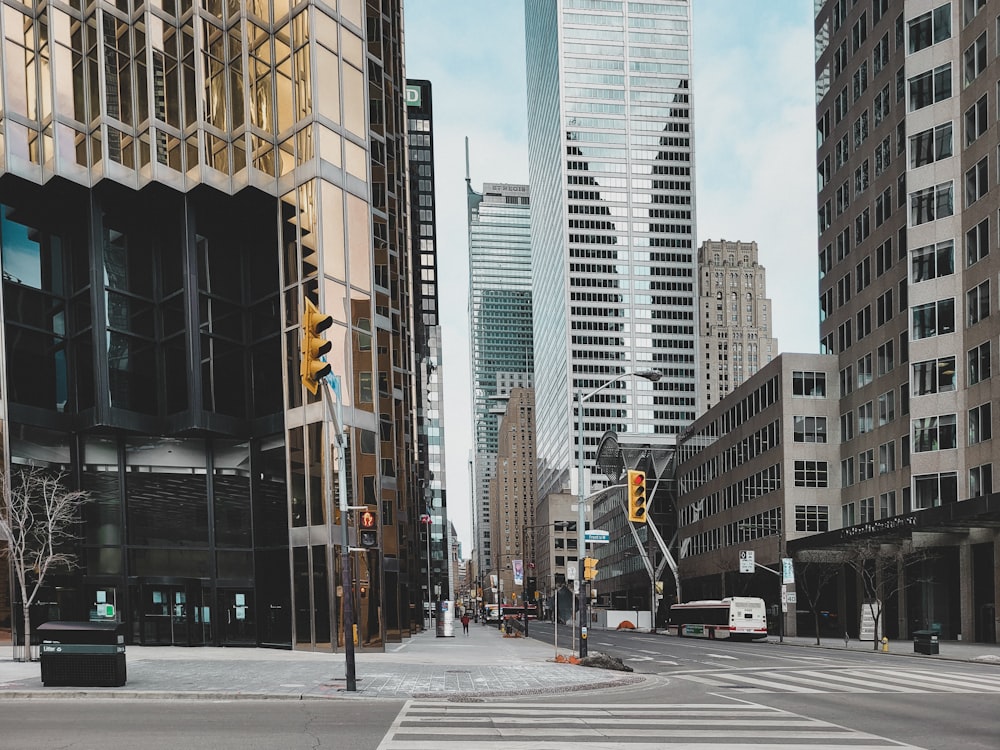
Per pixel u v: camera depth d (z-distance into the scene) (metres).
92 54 40.97
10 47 40.91
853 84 72.12
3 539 37.62
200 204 41.59
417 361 111.31
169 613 40.53
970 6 54.56
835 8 76.38
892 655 39.78
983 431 51.38
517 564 60.66
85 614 39.53
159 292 42.12
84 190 40.72
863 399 68.44
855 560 60.00
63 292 42.16
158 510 41.16
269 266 42.28
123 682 19.67
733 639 57.78
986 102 52.44
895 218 63.59
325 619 36.50
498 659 32.06
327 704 17.55
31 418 39.72
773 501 74.75
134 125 40.91
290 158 40.38
